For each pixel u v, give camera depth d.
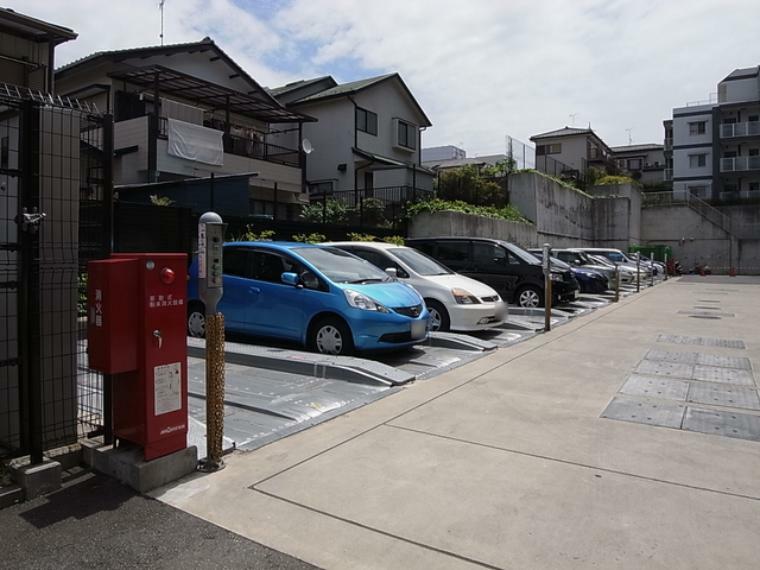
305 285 7.67
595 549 2.93
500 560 2.84
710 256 41.03
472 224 19.58
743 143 48.50
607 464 4.07
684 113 51.75
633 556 2.87
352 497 3.52
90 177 4.12
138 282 3.55
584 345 9.02
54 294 3.88
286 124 27.84
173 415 3.70
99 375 4.29
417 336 7.63
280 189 22.27
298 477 3.80
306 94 29.80
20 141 3.55
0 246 3.48
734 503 3.46
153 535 3.06
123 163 18.05
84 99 19.47
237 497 3.50
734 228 40.72
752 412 5.39
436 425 4.91
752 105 47.84
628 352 8.44
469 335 9.77
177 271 3.70
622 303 16.38
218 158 19.17
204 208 14.23
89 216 4.13
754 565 2.79
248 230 12.45
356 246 10.26
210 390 3.88
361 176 27.77
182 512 3.31
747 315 13.38
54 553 2.87
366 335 7.17
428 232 18.62
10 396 3.94
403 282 9.15
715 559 2.84
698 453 4.31
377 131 28.78
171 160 17.78
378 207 19.31
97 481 3.69
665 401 5.77
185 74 18.84
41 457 3.60
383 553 2.90
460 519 3.25
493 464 4.05
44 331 3.83
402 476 3.83
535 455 4.23
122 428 3.73
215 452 3.89
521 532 3.11
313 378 6.43
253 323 8.05
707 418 5.19
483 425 4.92
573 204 32.78
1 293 3.85
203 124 20.64
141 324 3.55
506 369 7.16
